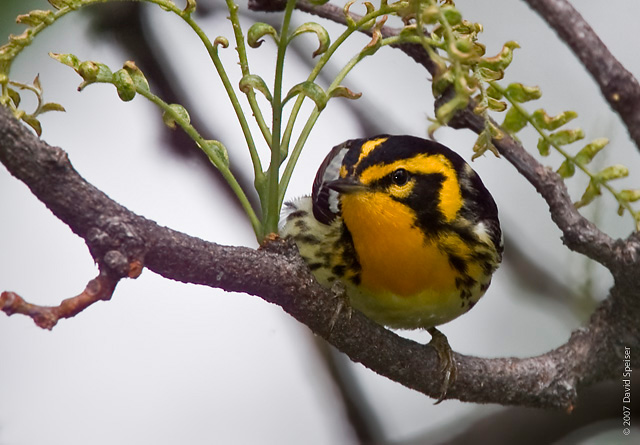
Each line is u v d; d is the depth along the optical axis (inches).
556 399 72.8
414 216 73.5
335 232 73.7
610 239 72.0
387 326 74.4
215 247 70.7
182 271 70.6
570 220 71.9
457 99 69.9
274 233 71.2
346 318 71.7
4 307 69.6
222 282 70.8
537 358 72.9
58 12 70.7
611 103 70.7
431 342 74.2
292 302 71.2
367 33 73.4
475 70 71.1
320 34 71.1
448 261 73.7
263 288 71.0
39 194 70.0
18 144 69.9
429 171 73.6
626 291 72.4
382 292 73.8
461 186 74.0
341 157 74.5
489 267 74.2
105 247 70.1
